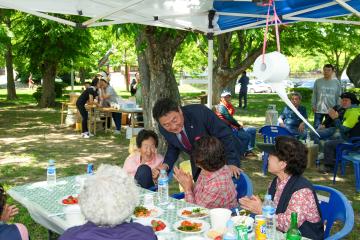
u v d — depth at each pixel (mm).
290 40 11281
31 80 34188
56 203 3166
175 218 2857
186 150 3898
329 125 7793
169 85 6996
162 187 3283
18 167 7449
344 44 14250
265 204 2688
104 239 1674
